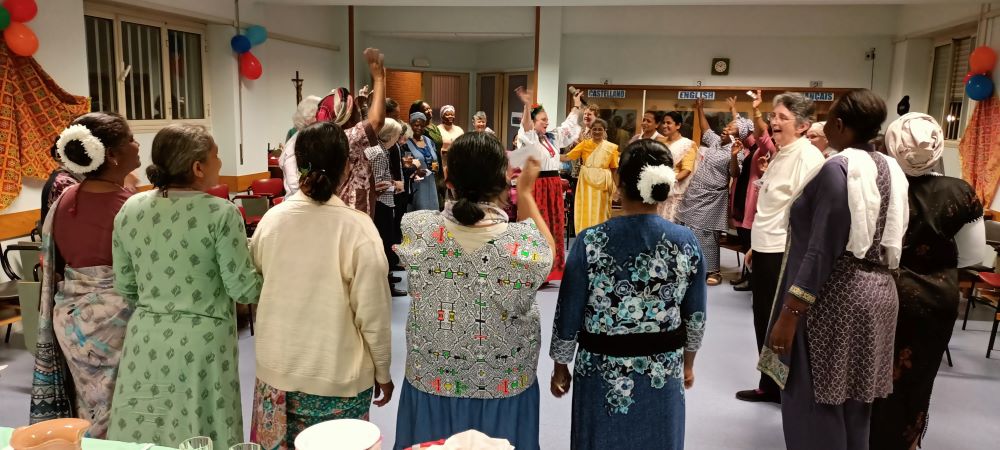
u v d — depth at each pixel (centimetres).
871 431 246
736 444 300
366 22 960
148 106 633
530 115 555
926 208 228
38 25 468
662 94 925
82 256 212
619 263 186
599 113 939
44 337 221
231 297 197
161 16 632
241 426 212
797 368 223
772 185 322
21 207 470
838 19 867
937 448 299
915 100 834
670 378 193
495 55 1039
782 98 323
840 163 207
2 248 456
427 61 1050
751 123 569
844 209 204
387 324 194
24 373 365
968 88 628
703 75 909
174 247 193
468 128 1112
